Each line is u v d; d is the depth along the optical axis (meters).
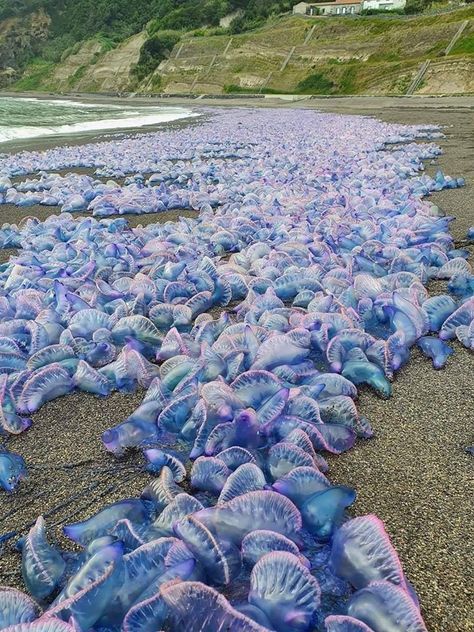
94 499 2.05
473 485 2.03
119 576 1.49
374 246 4.50
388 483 2.05
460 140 12.02
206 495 1.98
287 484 1.81
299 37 54.69
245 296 3.87
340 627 1.35
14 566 1.75
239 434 2.12
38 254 4.70
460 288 3.76
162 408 2.44
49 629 1.30
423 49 43.91
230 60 57.72
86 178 8.18
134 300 3.50
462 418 2.46
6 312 3.51
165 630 1.35
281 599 1.43
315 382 2.57
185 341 2.96
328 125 16.91
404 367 2.94
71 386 2.78
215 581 1.55
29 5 91.38
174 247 4.68
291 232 4.87
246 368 2.77
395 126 15.34
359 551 1.54
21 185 7.98
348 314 3.23
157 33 69.38
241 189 7.06
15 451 2.36
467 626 1.48
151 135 15.71
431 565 1.68
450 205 6.23
